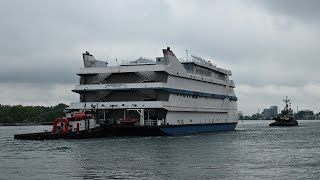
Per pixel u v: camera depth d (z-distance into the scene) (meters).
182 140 102.81
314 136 135.75
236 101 170.25
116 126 110.31
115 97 119.38
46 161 65.19
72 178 51.56
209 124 143.50
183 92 123.50
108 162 64.06
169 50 119.06
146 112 118.12
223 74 158.88
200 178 51.97
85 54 124.81
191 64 132.88
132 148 83.00
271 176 53.66
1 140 108.94
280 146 93.75
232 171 56.94
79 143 93.31
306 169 59.06
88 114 112.12
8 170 57.06
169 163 63.38
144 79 118.31
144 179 51.16
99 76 120.81
